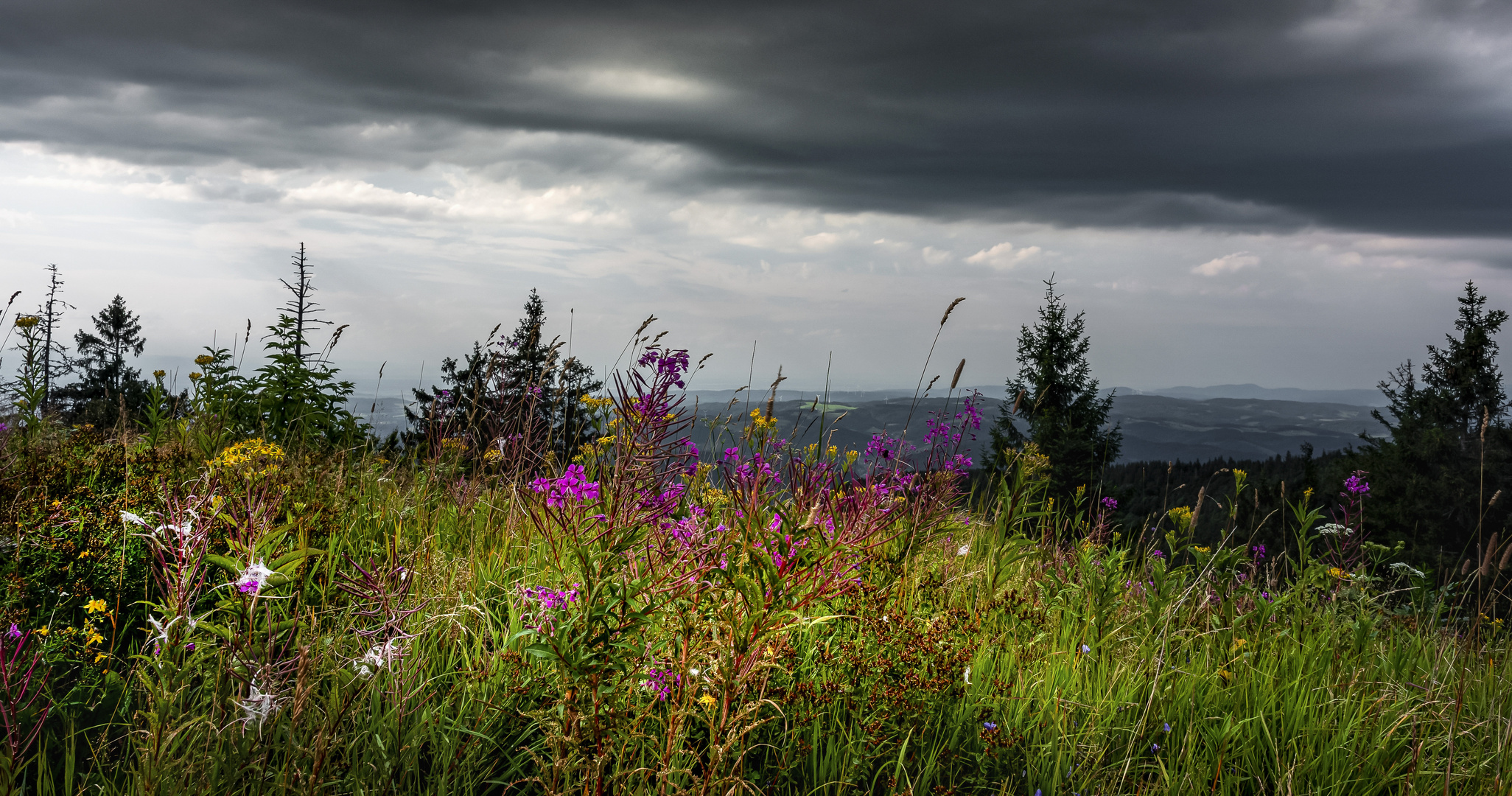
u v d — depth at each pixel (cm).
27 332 661
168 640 250
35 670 279
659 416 255
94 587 353
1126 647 421
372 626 334
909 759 321
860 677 336
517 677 308
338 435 718
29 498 402
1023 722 354
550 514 265
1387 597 529
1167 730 341
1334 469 3180
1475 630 496
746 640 247
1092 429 2959
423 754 294
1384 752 345
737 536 258
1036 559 524
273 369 710
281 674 260
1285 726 362
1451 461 2852
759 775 284
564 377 518
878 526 270
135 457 494
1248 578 511
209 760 240
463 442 607
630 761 271
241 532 273
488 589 407
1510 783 318
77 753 265
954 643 383
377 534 470
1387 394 3334
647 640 274
